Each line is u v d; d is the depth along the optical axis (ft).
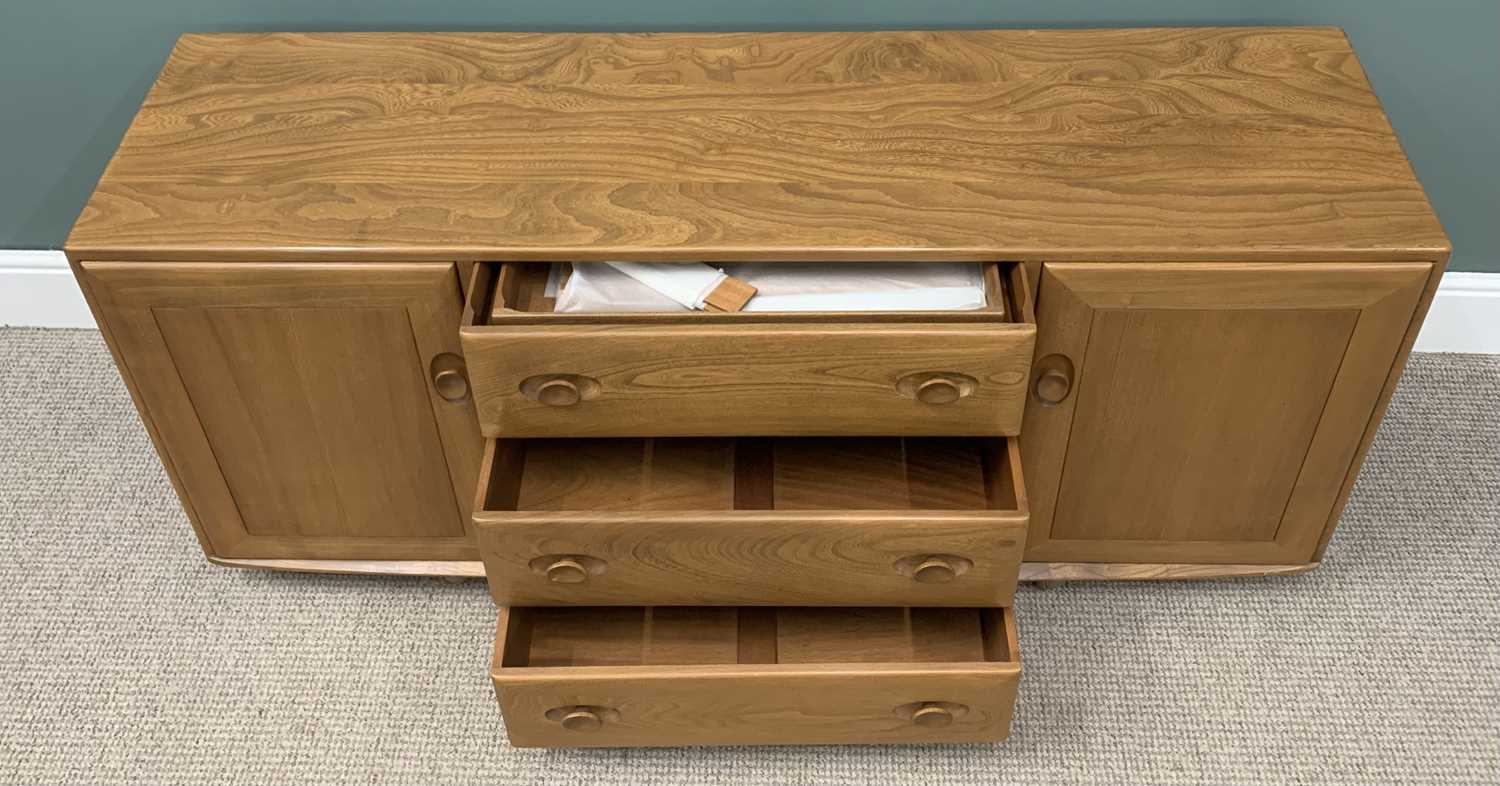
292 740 5.32
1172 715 5.36
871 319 4.42
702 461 5.11
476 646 5.62
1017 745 5.26
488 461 4.70
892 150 4.81
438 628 5.68
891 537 4.52
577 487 5.01
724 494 5.00
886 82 5.12
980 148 4.81
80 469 6.28
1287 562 5.57
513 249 4.45
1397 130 5.95
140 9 5.65
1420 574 5.83
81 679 5.51
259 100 5.04
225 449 5.15
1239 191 4.61
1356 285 4.47
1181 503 5.30
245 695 5.46
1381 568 5.85
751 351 4.36
